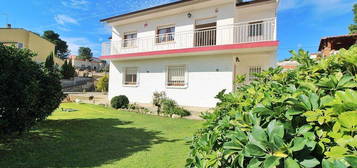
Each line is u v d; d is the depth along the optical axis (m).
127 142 4.72
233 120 1.36
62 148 4.11
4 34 21.08
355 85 1.17
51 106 5.54
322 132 0.94
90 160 3.51
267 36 9.77
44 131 5.46
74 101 14.63
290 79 1.92
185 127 6.59
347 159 0.74
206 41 10.40
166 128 6.43
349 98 0.92
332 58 1.71
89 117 8.16
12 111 3.81
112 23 13.77
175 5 10.63
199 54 9.99
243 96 1.81
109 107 11.72
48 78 5.40
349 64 1.47
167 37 11.73
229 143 1.09
